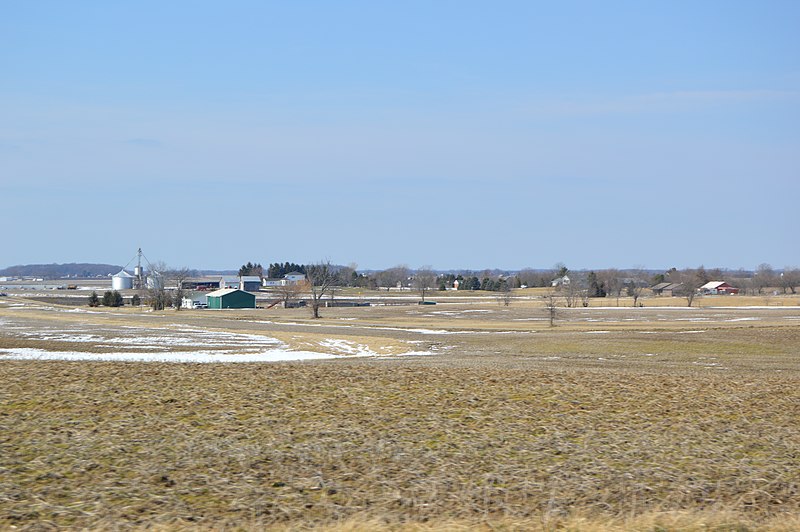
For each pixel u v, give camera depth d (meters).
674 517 16.92
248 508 17.95
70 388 35.16
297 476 20.97
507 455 23.72
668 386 39.94
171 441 24.83
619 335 107.69
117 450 23.36
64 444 24.05
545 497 19.23
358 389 36.56
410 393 35.59
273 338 109.94
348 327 139.12
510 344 98.31
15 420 27.73
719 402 34.78
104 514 17.33
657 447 25.28
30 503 18.05
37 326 130.50
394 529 16.12
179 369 43.75
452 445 25.03
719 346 91.75
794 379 45.25
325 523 16.88
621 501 19.02
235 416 29.36
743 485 20.73
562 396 35.72
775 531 16.25
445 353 86.50
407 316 185.12
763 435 27.61
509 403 33.44
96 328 127.00
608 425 28.95
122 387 35.78
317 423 28.27
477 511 18.02
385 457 23.19
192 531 16.20
